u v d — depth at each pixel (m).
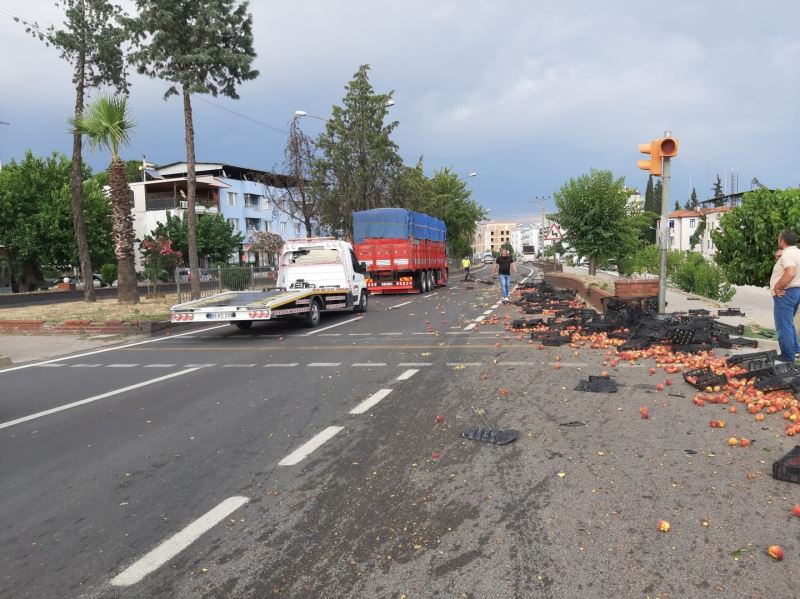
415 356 9.85
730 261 11.76
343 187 35.28
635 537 3.30
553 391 6.85
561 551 3.19
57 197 39.59
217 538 3.55
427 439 5.26
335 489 4.22
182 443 5.54
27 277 42.09
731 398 6.17
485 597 2.80
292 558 3.26
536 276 46.16
